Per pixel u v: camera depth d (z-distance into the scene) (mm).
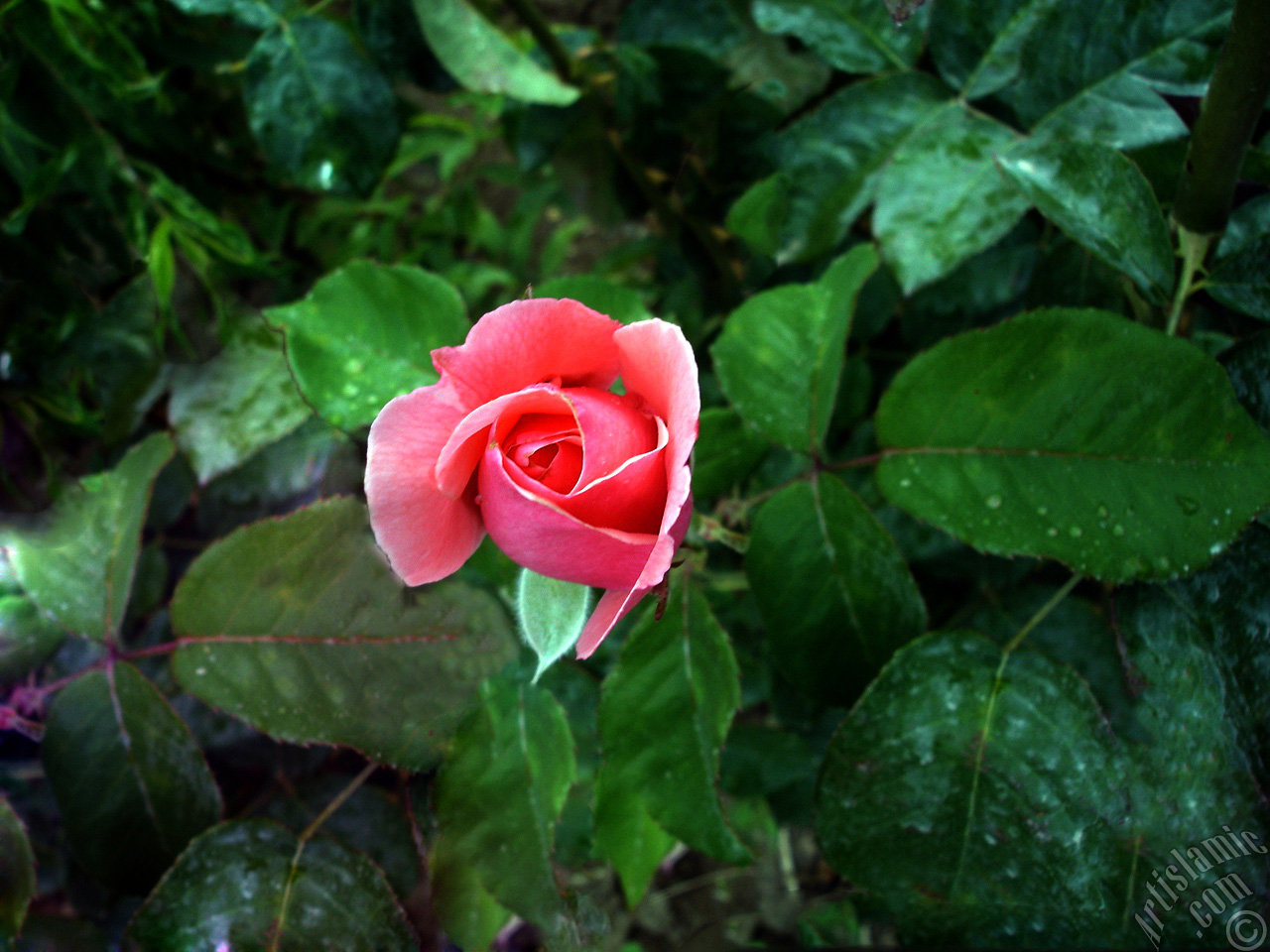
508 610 252
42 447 296
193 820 249
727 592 334
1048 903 223
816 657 250
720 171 320
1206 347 246
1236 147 210
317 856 239
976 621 286
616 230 463
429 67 311
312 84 286
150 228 294
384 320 257
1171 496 215
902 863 231
